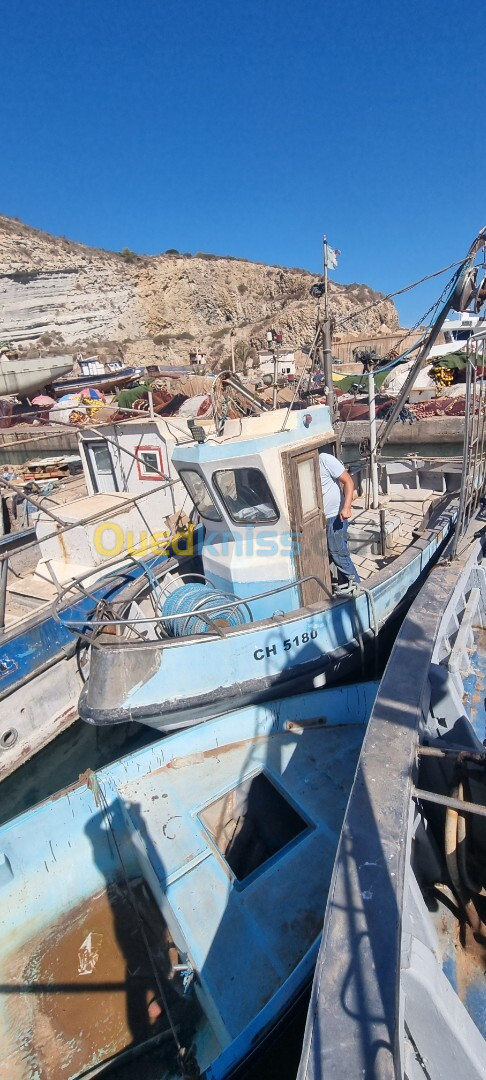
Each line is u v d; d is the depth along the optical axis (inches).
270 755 177.9
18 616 241.3
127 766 170.4
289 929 129.1
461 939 100.8
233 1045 106.8
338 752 177.3
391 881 73.0
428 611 152.6
